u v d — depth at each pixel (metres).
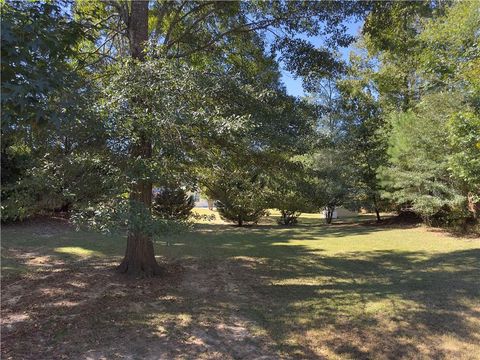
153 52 6.26
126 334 4.83
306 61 8.88
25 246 11.08
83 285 7.04
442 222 15.95
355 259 10.25
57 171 4.81
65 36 3.48
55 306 5.83
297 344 4.66
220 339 4.77
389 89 21.92
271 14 8.69
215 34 9.27
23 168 6.04
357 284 7.52
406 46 8.98
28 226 14.54
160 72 5.27
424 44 8.54
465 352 4.39
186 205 13.64
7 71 2.54
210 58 9.27
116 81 5.11
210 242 13.20
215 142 6.34
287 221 20.11
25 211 5.06
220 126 5.22
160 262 9.41
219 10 8.69
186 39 8.90
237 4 8.59
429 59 7.09
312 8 8.32
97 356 4.21
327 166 18.31
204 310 5.81
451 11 11.75
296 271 8.84
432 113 13.77
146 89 5.03
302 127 7.82
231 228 17.97
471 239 12.91
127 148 5.01
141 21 7.57
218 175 7.33
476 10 10.45
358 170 19.61
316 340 4.77
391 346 4.57
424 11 8.92
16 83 2.52
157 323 5.23
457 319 5.21
